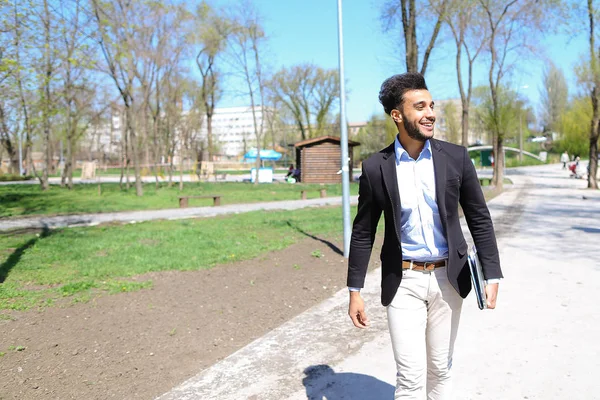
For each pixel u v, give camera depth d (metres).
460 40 21.25
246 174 61.41
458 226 2.34
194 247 9.30
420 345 2.36
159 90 31.05
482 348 4.09
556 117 83.50
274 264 7.84
